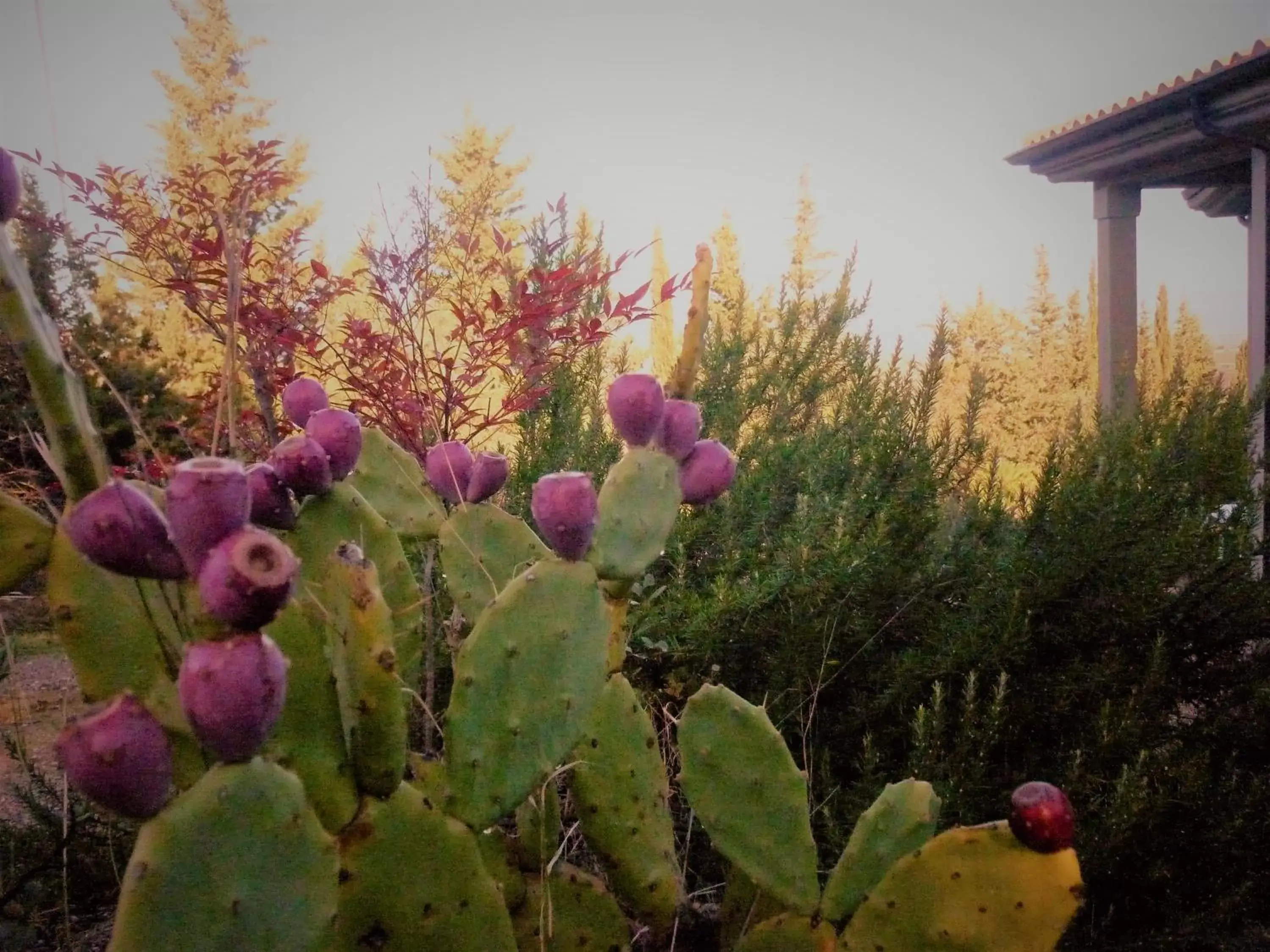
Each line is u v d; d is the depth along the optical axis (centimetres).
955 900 128
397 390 324
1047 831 122
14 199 82
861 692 273
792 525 303
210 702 75
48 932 203
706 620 267
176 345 636
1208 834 228
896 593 279
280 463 132
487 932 115
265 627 103
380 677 103
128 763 73
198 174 336
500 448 356
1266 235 657
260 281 376
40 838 220
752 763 147
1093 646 267
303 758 105
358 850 107
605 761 154
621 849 154
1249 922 234
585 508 130
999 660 250
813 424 393
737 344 392
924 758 229
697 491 157
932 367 326
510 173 783
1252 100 619
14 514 92
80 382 88
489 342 328
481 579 168
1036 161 852
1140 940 220
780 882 145
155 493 104
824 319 433
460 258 455
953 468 326
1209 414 324
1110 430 346
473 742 122
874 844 145
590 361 371
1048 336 1547
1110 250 819
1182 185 819
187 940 78
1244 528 285
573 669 129
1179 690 266
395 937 110
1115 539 264
